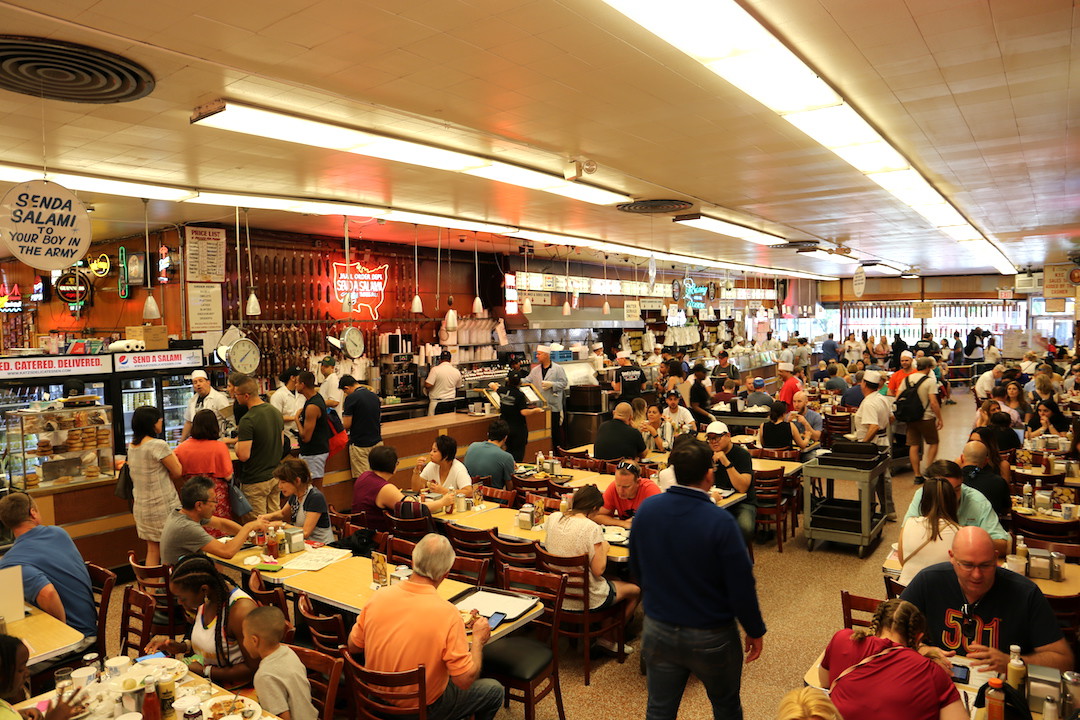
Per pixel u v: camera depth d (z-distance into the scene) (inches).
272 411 275.6
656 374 684.7
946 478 165.0
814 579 261.9
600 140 261.9
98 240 474.9
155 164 275.1
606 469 304.7
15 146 243.8
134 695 112.7
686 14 152.9
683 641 122.3
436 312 585.9
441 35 163.2
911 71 196.5
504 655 160.4
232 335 402.6
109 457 273.4
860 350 1019.9
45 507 253.4
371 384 512.4
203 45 164.4
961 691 111.3
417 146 256.1
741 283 1154.0
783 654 201.0
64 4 140.8
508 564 198.2
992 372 534.0
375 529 226.2
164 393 336.5
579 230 513.3
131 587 164.9
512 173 304.7
